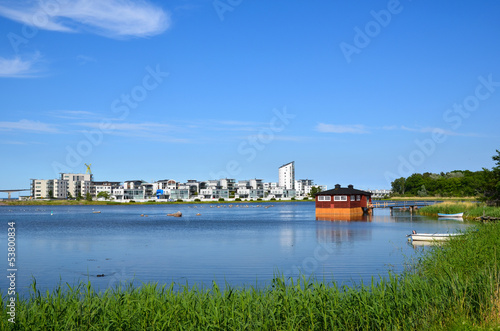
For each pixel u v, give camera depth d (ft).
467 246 75.05
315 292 47.96
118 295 50.03
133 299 48.16
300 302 45.42
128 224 256.52
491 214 195.52
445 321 40.88
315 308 44.57
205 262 100.68
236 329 41.47
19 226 242.78
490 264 60.03
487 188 233.96
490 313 39.99
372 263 92.32
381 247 120.57
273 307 44.83
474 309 42.88
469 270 60.54
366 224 208.95
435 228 174.91
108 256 114.73
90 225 249.96
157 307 45.47
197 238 162.50
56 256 115.75
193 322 42.86
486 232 88.94
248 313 43.42
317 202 280.31
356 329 42.39
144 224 255.29
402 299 45.44
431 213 271.90
